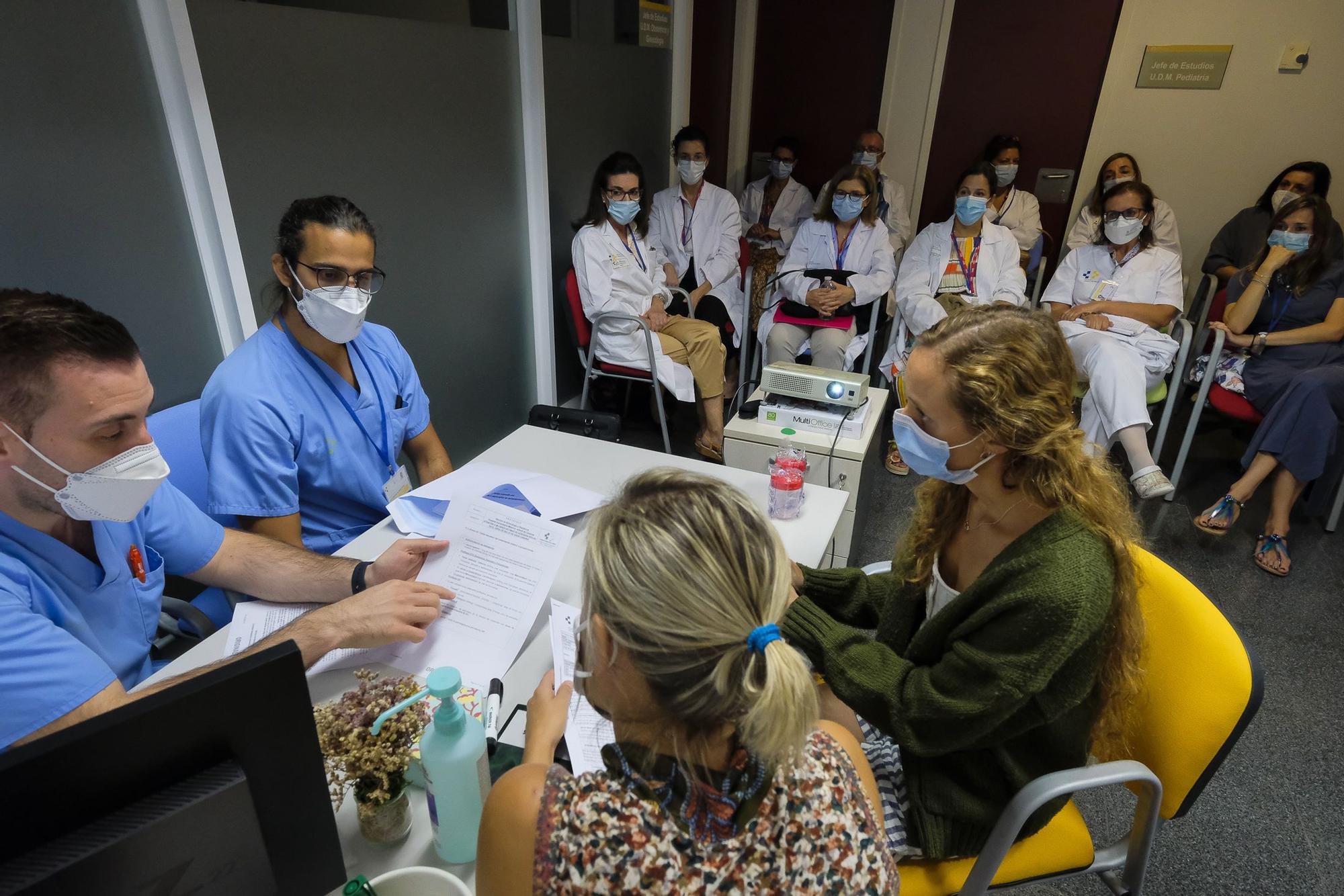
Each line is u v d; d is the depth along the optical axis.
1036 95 3.94
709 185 3.65
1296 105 3.46
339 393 1.58
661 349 3.04
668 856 0.55
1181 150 3.74
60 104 1.51
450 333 2.75
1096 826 1.63
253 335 1.53
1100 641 0.87
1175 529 2.76
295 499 1.51
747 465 2.19
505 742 0.92
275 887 0.63
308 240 1.40
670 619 0.54
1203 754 0.98
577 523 1.41
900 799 1.09
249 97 1.85
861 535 2.43
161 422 1.53
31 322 0.82
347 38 2.07
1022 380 0.88
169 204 1.76
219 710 0.53
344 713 0.81
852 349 3.31
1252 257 3.45
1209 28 3.50
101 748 0.49
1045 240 4.20
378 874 0.78
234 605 1.34
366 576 1.19
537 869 0.56
